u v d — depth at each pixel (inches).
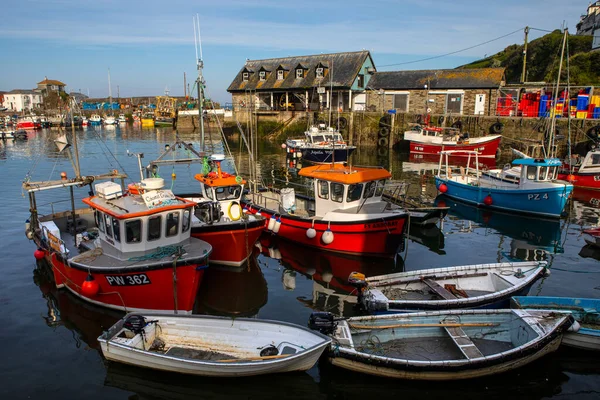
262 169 1229.7
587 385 287.7
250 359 278.5
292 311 391.5
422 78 1742.1
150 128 2928.2
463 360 277.0
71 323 366.0
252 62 2208.4
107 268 358.3
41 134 2458.2
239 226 473.7
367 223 511.2
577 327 305.7
